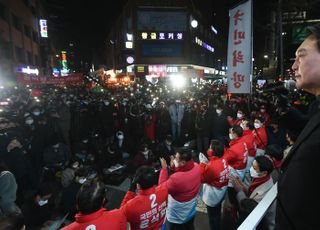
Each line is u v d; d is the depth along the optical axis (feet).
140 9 116.16
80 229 6.82
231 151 13.92
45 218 14.26
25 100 41.55
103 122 31.83
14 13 84.53
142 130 31.37
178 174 10.70
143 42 117.70
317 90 3.32
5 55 75.92
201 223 15.61
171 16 118.32
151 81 74.95
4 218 7.63
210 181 12.34
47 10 169.48
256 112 22.91
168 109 32.37
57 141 25.50
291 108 6.67
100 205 7.08
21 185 18.30
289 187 3.07
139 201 8.50
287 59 65.36
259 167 10.34
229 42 17.35
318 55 3.16
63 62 232.12
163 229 11.53
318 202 2.79
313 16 60.13
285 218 3.13
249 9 16.14
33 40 113.91
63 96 47.09
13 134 19.63
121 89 71.67
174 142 32.50
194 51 131.95
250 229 4.61
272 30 65.57
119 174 21.70
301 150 3.01
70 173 19.25
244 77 16.75
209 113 27.84
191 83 79.15
